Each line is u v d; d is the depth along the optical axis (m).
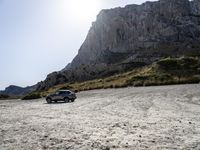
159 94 55.16
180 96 48.16
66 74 189.25
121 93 65.50
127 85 87.81
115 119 23.66
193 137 15.24
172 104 36.34
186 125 19.39
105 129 18.39
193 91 56.00
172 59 111.75
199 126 18.92
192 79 82.50
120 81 100.19
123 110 31.64
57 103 51.94
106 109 33.59
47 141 14.84
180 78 89.06
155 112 28.27
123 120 22.81
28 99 78.31
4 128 19.98
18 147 13.59
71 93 54.12
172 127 18.64
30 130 18.72
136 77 98.81
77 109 35.62
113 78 117.00
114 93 67.31
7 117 27.95
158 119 22.88
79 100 55.38
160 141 14.34
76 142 14.42
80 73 189.88
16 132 18.09
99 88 90.81
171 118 23.23
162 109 30.98
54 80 184.88
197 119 22.47
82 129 18.59
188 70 99.12
